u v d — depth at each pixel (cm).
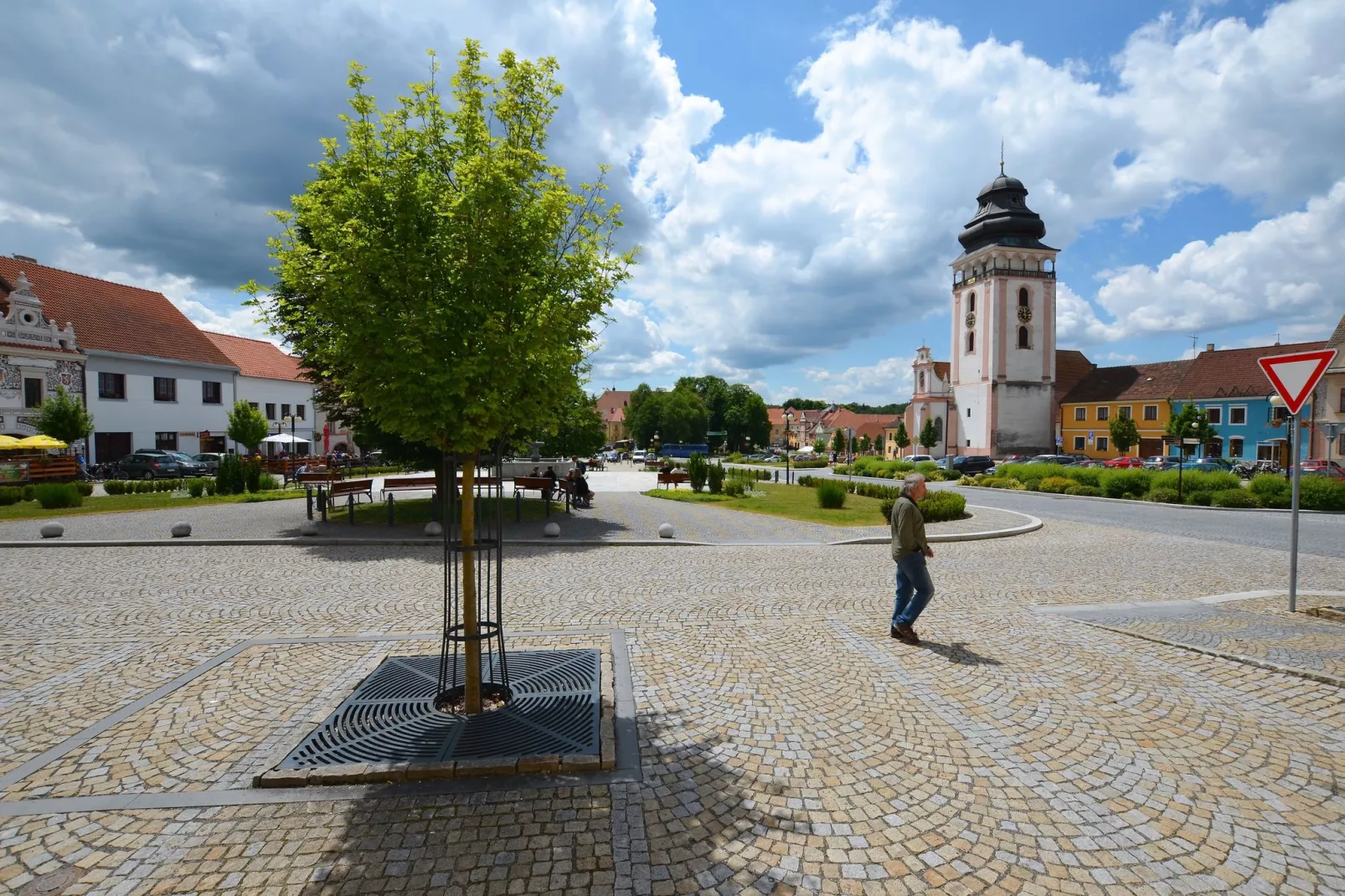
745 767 382
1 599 808
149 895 275
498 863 295
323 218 415
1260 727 437
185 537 1291
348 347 408
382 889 277
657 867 293
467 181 413
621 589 873
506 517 1684
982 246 6631
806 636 648
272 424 5041
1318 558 1119
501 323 429
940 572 991
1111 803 346
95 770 377
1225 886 283
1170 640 622
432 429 423
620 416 12794
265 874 288
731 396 10744
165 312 4181
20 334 3175
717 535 1411
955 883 285
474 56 438
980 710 465
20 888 279
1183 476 2370
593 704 462
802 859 300
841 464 6606
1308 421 4053
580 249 478
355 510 1750
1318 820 331
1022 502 2370
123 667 557
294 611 748
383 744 400
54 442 2750
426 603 788
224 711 461
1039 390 6456
